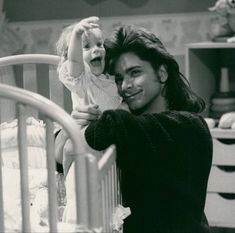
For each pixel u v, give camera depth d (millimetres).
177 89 2145
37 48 3758
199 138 2053
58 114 1680
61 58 2201
